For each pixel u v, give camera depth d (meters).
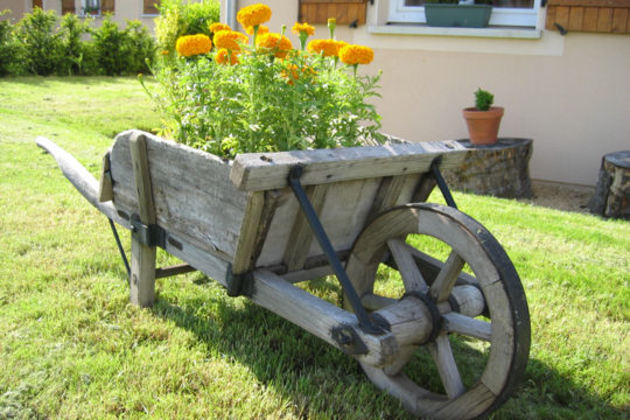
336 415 1.96
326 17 6.57
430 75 6.47
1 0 16.02
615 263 3.63
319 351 2.38
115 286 2.84
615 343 2.59
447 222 1.82
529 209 4.93
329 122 2.35
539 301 2.95
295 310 1.87
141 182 2.28
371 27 6.49
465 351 2.52
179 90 2.50
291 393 2.05
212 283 2.98
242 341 2.40
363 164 1.91
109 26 12.94
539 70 6.01
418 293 1.99
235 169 1.65
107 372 2.10
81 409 1.90
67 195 4.30
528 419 2.06
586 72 5.82
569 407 2.15
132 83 11.61
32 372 2.08
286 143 2.23
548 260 3.58
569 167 6.11
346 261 2.30
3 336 2.31
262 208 1.81
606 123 5.86
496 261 1.69
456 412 1.89
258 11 2.15
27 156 5.33
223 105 2.25
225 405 1.97
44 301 2.61
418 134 6.68
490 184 5.59
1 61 11.24
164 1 11.47
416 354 2.45
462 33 6.16
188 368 2.16
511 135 6.29
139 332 2.40
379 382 2.16
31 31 12.02
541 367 2.35
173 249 2.33
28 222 3.66
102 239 3.46
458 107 6.43
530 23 6.21
